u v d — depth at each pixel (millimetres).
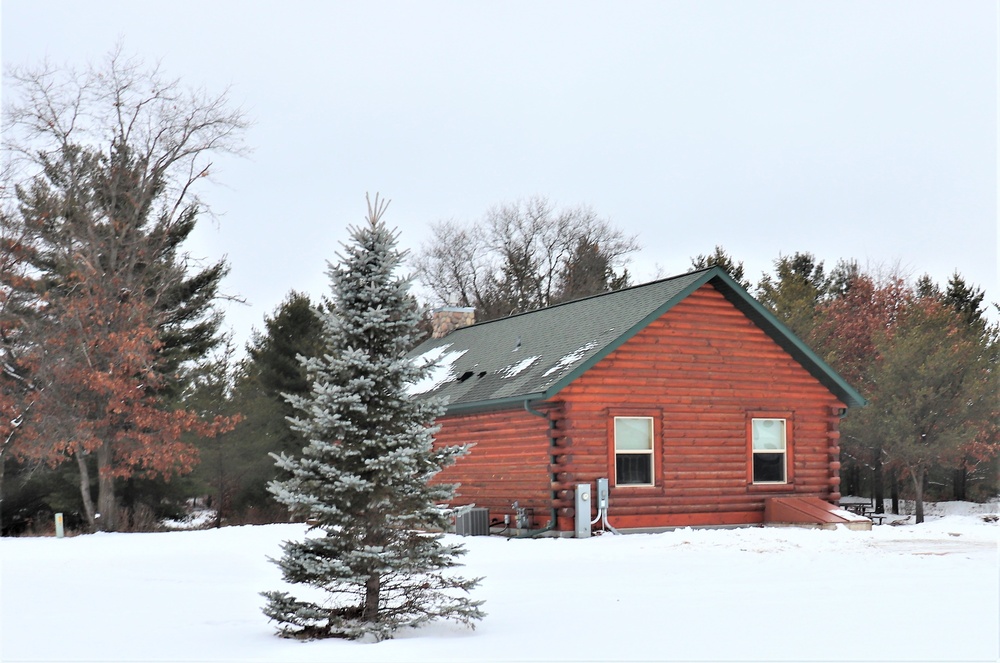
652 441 25422
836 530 24594
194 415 35219
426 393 29750
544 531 24484
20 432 34219
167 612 13656
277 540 24469
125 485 40031
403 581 14219
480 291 65500
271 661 10227
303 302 45344
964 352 37719
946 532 24266
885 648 10406
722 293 26719
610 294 28969
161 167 38062
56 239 36156
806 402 27766
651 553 19922
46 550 22828
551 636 11500
